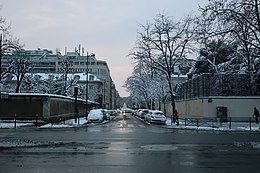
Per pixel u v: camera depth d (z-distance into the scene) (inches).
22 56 2316.7
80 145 721.6
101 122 1850.4
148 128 1395.2
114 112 4109.3
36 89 2768.2
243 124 1517.0
